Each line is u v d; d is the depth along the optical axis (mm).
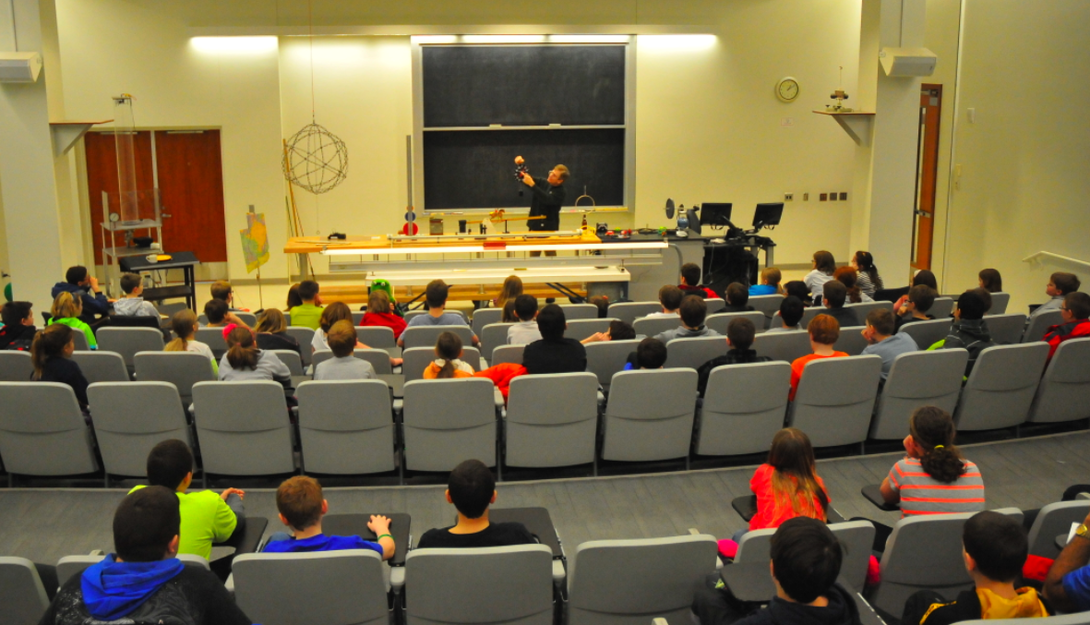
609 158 12117
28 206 8602
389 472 4914
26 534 4316
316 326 7016
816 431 4988
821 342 4934
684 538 2787
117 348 6234
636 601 2840
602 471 5012
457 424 4641
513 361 5355
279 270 11953
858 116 9469
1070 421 5613
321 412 4562
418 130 11680
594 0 11633
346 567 2701
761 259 12438
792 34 11914
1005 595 2359
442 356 4812
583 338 6277
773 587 2387
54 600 1939
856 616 2119
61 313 6246
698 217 10711
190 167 11625
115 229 10000
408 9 11391
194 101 11297
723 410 4809
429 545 2906
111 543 4242
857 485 4820
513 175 12039
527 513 3350
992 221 10008
